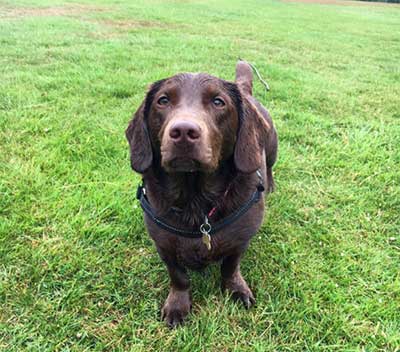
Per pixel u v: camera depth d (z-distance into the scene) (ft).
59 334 1.65
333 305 1.80
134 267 1.96
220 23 9.52
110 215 2.26
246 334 1.68
